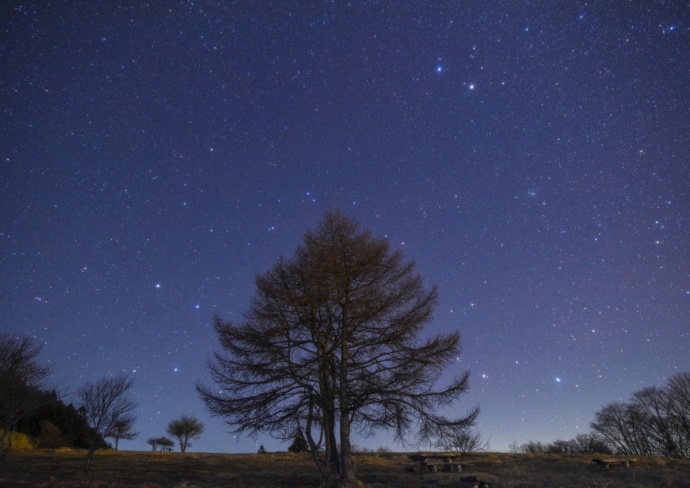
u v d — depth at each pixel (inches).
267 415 746.2
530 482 806.5
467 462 1084.5
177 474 904.3
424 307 819.4
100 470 924.6
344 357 780.0
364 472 932.6
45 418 1542.8
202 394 766.5
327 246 838.5
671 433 1878.7
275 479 849.5
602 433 2089.1
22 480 767.1
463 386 751.1
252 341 779.4
